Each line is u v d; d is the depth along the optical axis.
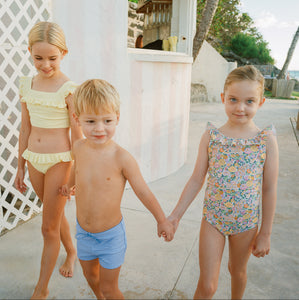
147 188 1.73
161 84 4.21
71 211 3.39
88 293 2.23
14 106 3.08
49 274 2.12
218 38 29.70
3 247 2.76
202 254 1.77
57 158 2.06
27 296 2.19
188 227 3.15
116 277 1.81
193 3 4.76
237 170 1.71
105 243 1.74
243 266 1.84
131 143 4.04
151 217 3.35
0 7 3.02
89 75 3.48
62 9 3.23
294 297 2.20
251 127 1.74
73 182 1.99
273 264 2.57
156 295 2.21
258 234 1.76
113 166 1.68
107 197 1.69
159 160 4.47
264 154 1.70
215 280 1.72
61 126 2.10
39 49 1.90
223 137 1.73
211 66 14.42
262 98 1.72
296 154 5.73
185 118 4.94
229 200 1.74
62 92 2.02
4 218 3.01
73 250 2.49
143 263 2.57
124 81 3.76
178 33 4.90
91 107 1.55
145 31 6.99
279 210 3.54
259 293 2.23
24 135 2.23
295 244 2.87
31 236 2.95
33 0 3.07
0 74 2.93
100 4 3.37
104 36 3.48
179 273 2.45
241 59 31.33
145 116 4.11
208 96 14.80
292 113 10.80
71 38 3.31
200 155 1.83
